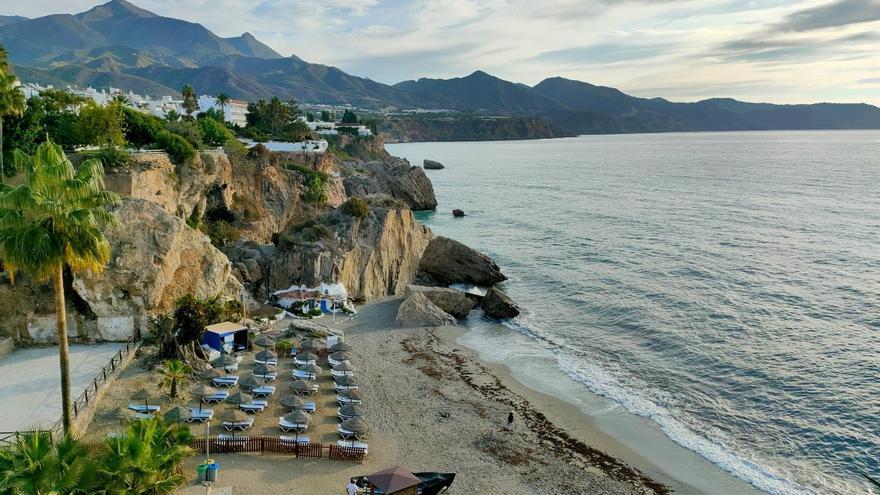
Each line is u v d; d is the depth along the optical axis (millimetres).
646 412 45094
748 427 42906
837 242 101875
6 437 29375
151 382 39531
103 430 32969
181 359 43062
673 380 50875
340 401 43156
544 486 34938
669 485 35688
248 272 68312
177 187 65875
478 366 53812
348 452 35469
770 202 150000
